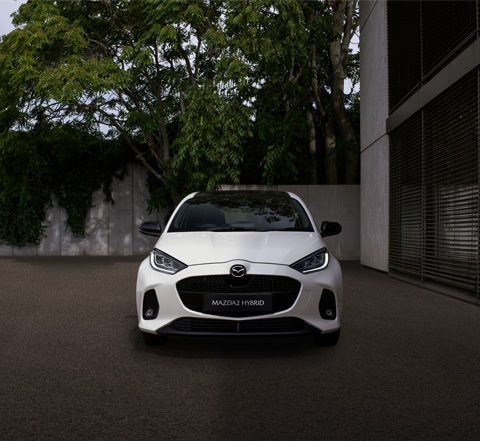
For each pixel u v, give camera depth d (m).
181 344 5.01
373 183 13.41
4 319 6.39
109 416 3.10
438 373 4.02
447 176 8.39
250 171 18.92
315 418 3.06
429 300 8.02
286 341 5.13
